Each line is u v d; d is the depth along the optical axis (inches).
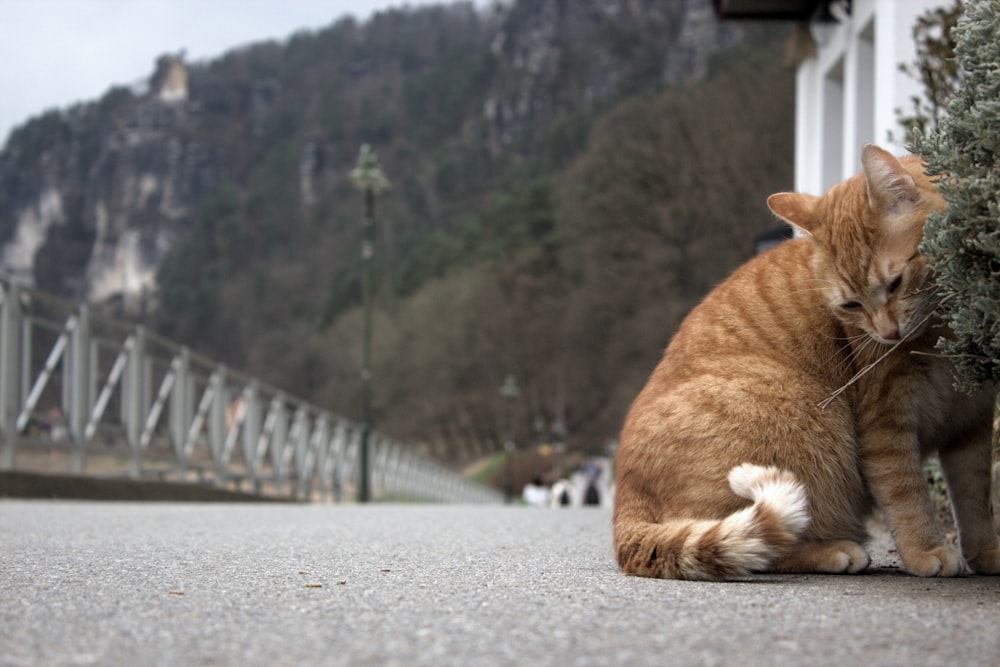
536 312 3777.1
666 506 154.9
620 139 2017.7
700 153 1791.3
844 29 489.7
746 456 152.6
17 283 434.9
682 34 5920.3
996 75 128.7
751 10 530.0
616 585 140.3
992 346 129.5
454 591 135.4
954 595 130.3
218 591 135.2
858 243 150.3
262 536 241.4
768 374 157.3
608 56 7199.8
